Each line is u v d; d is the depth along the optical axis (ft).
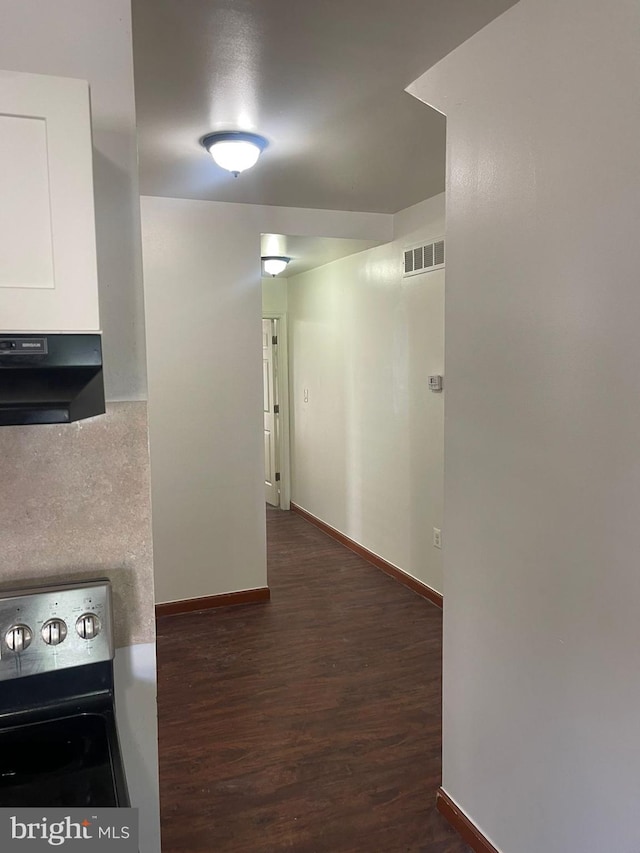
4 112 2.96
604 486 4.56
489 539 5.85
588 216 4.58
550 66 4.87
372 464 15.05
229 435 12.56
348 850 6.32
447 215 6.28
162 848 6.34
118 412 4.11
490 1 5.17
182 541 12.37
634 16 4.15
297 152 9.14
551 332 5.00
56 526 4.02
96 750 3.57
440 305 11.90
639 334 4.23
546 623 5.19
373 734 8.27
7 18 3.81
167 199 11.71
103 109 4.03
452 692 6.57
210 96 7.15
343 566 15.11
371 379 14.84
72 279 3.12
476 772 6.22
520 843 5.61
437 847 6.34
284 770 7.55
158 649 10.82
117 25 4.00
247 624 11.82
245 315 12.49
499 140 5.49
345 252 15.05
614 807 4.59
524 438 5.35
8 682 3.78
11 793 3.21
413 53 6.10
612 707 4.57
